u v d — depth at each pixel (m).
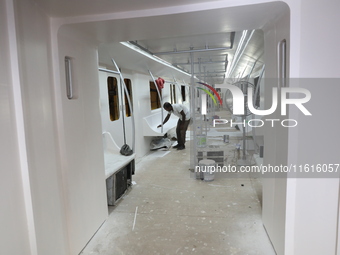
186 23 2.04
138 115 5.42
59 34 1.91
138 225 2.69
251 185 3.72
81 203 2.24
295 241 1.84
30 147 1.56
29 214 1.57
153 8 1.82
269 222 2.34
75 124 2.13
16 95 1.48
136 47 3.81
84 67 2.30
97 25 1.99
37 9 1.68
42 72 1.73
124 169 3.46
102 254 2.22
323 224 1.80
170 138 7.20
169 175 4.29
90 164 2.42
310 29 1.63
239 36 3.28
